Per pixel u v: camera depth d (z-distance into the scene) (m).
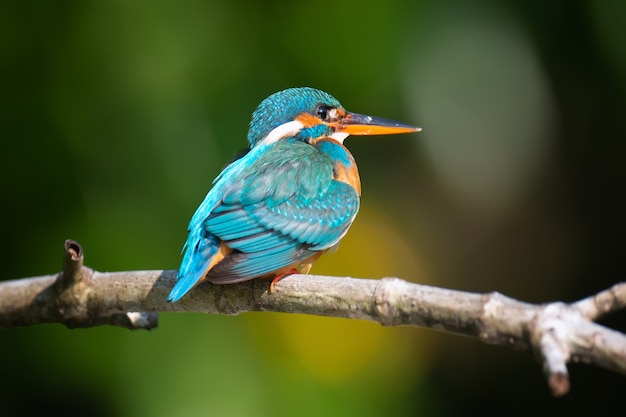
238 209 7.81
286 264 7.76
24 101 10.60
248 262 7.29
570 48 12.17
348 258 12.12
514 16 11.86
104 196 10.49
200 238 7.61
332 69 10.86
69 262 7.52
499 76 11.80
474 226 13.45
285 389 10.41
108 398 10.05
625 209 13.90
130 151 10.57
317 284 6.86
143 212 10.40
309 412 10.40
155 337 10.12
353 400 10.84
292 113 9.24
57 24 10.65
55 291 7.78
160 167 10.50
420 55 11.23
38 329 10.25
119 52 10.65
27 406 10.49
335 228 8.36
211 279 7.15
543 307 5.63
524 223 13.76
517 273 14.02
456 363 13.66
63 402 10.52
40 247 10.39
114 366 10.09
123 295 7.61
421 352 12.52
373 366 11.28
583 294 14.15
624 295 5.49
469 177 12.50
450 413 13.48
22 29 10.59
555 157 13.06
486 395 13.73
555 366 5.16
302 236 8.08
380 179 12.56
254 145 9.12
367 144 12.44
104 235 10.27
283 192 8.07
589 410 13.57
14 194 10.54
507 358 13.78
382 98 11.12
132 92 10.61
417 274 12.54
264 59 10.83
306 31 10.84
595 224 14.02
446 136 11.96
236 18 10.84
